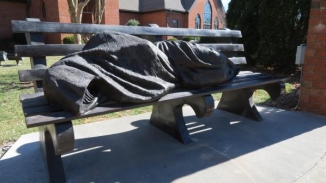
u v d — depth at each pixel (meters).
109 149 2.47
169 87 2.13
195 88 2.38
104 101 1.83
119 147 2.52
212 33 3.47
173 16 26.98
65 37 15.99
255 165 2.15
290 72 7.36
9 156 2.31
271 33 6.99
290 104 4.02
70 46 2.45
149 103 1.93
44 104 1.77
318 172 2.03
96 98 1.76
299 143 2.58
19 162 2.20
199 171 2.06
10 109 4.04
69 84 1.59
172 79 2.28
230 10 8.74
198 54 2.43
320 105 3.46
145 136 2.79
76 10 6.86
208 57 2.46
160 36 3.04
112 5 20.12
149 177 1.98
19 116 3.68
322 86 3.40
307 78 3.55
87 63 1.81
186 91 2.27
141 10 26.44
